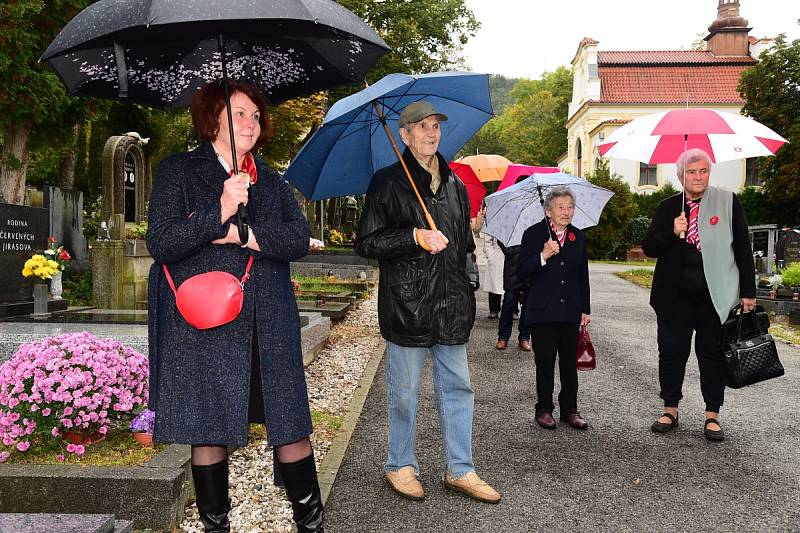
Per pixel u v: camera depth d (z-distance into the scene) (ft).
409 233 11.02
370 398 19.04
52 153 63.00
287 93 10.09
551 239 16.15
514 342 28.48
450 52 88.43
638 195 121.39
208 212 7.54
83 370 12.40
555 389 20.95
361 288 45.03
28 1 33.47
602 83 140.05
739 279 15.44
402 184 11.52
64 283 37.40
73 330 19.48
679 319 15.97
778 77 97.96
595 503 11.96
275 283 8.11
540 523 11.11
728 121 15.58
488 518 11.27
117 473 10.47
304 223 8.45
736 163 122.62
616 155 15.94
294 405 7.97
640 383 21.50
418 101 11.57
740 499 12.19
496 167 31.30
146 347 17.29
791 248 56.39
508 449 14.87
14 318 23.24
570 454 14.56
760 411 18.21
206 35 8.53
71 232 41.98
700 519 11.34
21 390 11.89
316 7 7.66
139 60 8.69
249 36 8.63
